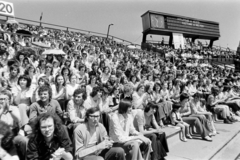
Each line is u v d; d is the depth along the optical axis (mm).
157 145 4105
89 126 3299
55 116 2828
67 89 5117
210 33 31078
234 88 10336
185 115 6184
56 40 14602
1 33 10664
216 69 20812
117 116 3857
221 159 4543
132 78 7914
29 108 3734
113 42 23094
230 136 6055
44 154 2684
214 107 7848
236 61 24359
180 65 18031
